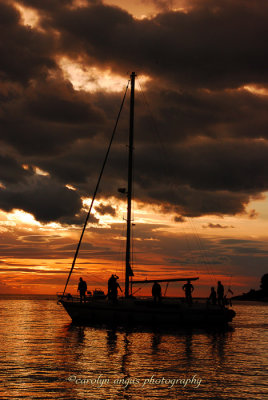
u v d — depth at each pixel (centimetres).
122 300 3538
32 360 1942
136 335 2975
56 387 1484
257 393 1442
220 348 2406
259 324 4362
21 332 3133
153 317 3441
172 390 1475
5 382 1534
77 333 3069
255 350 2356
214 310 3431
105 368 1778
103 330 3288
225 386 1524
